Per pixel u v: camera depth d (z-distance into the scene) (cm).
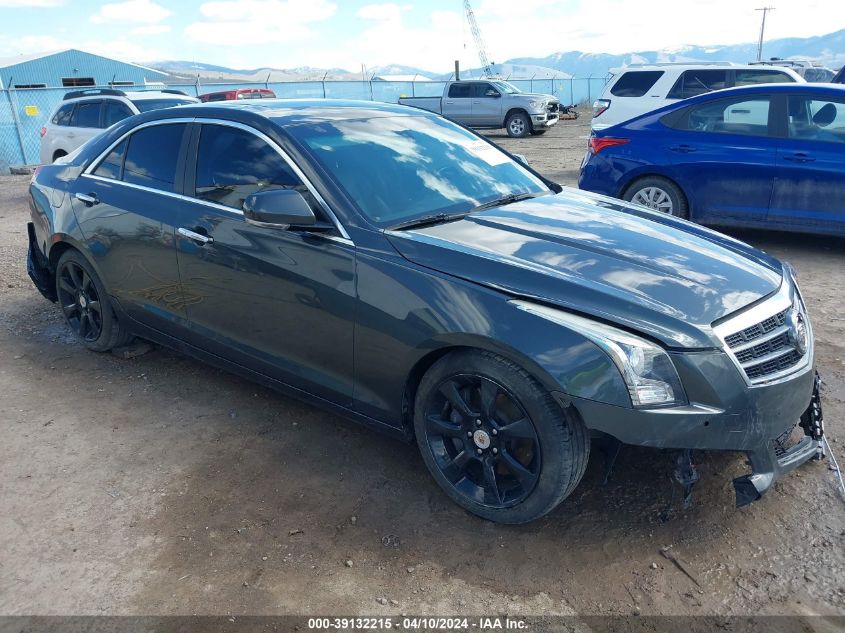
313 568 274
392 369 306
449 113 2409
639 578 266
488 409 283
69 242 456
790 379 278
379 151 364
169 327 414
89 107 1241
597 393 253
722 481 320
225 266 361
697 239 341
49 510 313
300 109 386
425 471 340
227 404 412
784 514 300
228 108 383
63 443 371
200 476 339
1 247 848
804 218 685
